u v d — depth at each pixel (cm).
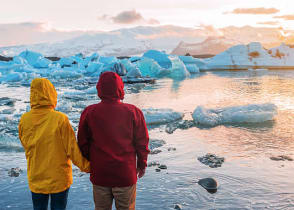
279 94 981
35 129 188
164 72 2030
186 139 495
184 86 1346
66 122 192
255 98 910
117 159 180
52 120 189
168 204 266
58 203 197
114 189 183
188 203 267
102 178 182
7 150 462
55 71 2212
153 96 1030
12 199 287
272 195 278
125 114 185
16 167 384
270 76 1731
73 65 2756
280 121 605
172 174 341
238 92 1068
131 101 916
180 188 301
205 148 441
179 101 901
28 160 194
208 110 645
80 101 991
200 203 266
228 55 2520
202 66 2528
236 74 1991
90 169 191
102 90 189
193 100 912
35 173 189
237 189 294
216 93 1062
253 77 1700
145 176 336
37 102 190
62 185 193
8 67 2497
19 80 1984
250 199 271
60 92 1271
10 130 594
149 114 643
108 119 183
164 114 648
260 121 607
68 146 191
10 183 328
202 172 344
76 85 1596
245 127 567
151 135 525
